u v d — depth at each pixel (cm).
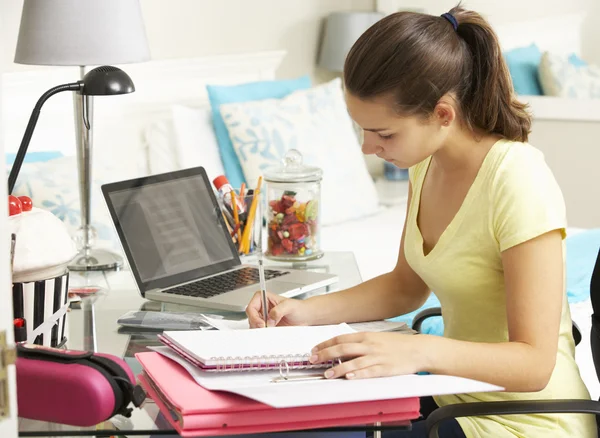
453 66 139
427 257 154
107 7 210
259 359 124
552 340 135
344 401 110
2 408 95
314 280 189
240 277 191
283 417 113
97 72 182
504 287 149
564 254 147
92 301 177
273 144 314
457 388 116
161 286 183
